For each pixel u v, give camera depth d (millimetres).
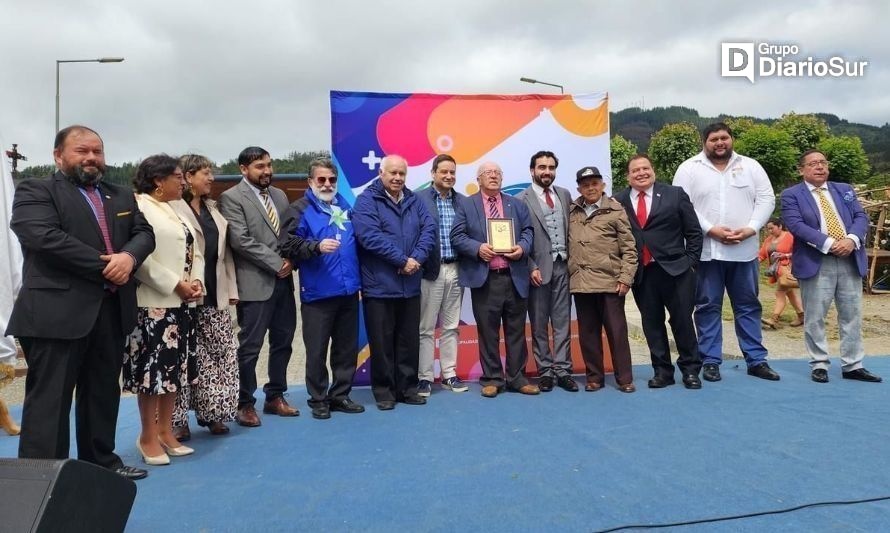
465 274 4801
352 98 5293
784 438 3568
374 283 4445
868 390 4684
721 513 2574
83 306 2846
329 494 2887
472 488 2912
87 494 1908
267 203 4430
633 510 2623
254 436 3877
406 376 4605
